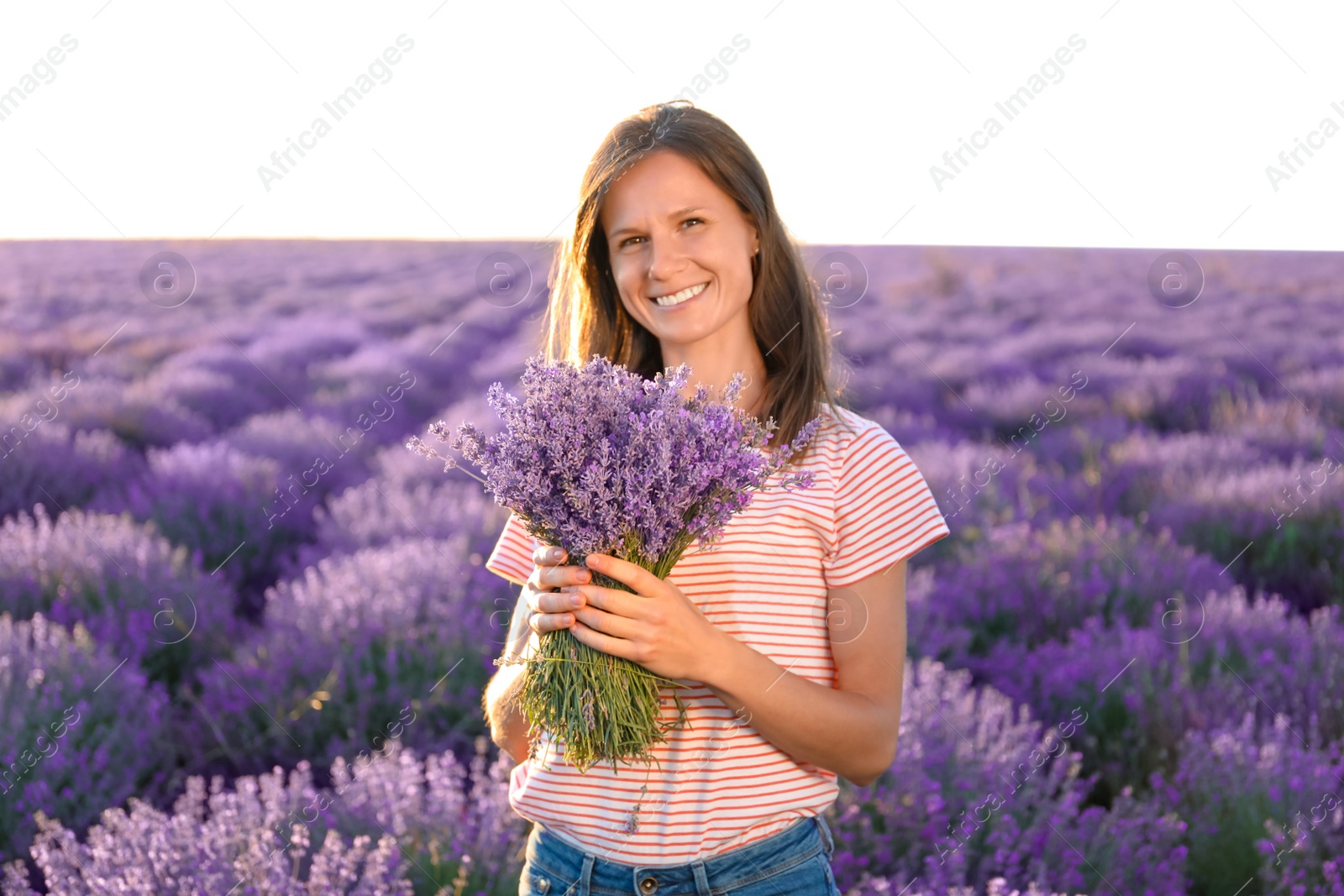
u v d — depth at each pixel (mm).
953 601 4598
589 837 1332
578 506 1201
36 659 3695
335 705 3750
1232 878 2828
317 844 2900
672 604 1196
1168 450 6242
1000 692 3852
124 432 6930
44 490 5629
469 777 3484
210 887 2514
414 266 16719
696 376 1529
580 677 1252
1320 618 4207
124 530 4840
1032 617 4512
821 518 1366
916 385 8328
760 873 1293
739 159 1463
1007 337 10320
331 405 7961
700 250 1441
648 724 1272
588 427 1244
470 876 2760
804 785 1351
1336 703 3510
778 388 1483
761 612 1342
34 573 4484
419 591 4309
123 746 3424
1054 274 13617
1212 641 3973
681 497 1200
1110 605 4547
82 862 2758
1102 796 3377
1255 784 2979
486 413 7527
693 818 1297
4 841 3062
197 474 5801
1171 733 3424
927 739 3244
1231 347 8539
